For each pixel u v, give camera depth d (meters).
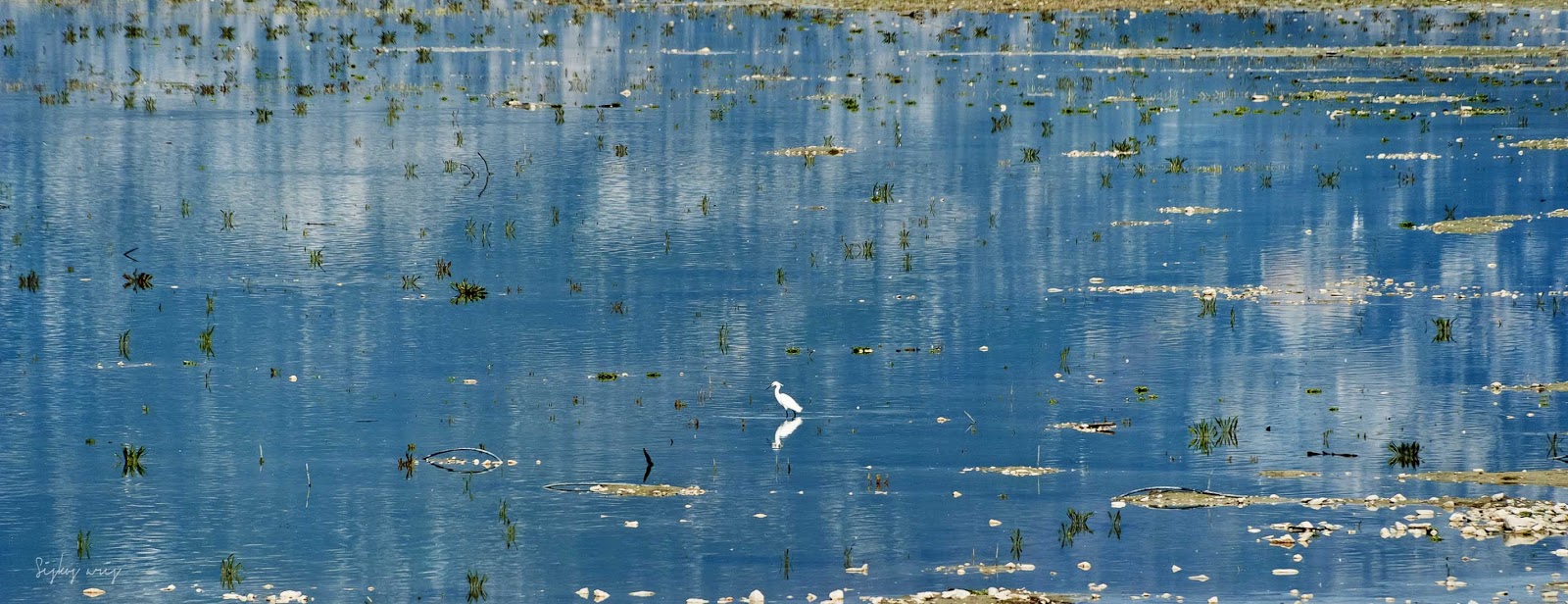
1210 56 70.31
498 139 49.56
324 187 42.06
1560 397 23.70
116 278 32.28
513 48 72.44
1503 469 20.45
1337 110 54.97
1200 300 30.02
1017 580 16.94
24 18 79.88
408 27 79.44
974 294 30.72
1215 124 52.22
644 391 24.34
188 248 35.06
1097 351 26.59
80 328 28.30
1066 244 35.22
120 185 42.22
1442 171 43.38
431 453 21.45
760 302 30.16
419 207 39.66
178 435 22.28
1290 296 30.33
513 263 33.59
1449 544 17.75
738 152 47.44
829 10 87.12
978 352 26.56
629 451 21.50
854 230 36.88
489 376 25.25
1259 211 38.56
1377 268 32.69
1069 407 23.44
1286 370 25.38
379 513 19.25
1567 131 49.72
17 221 37.88
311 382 24.88
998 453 21.31
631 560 17.72
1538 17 83.06
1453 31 77.88
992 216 38.31
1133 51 71.94
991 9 86.69
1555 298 29.83
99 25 77.94
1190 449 21.42
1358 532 18.19
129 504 19.61
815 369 25.59
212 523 18.98
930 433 22.22
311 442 21.95
